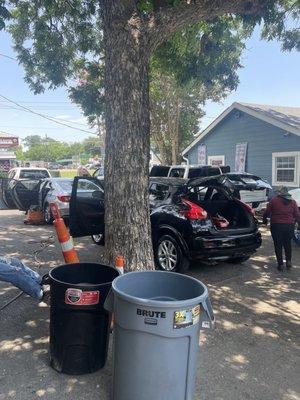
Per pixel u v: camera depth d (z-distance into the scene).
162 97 20.59
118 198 4.87
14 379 3.40
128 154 4.82
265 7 6.20
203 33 8.34
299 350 4.11
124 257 4.86
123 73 4.77
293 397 3.29
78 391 3.25
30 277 4.27
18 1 9.14
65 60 10.00
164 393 2.77
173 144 22.20
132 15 4.74
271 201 7.09
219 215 7.20
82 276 3.87
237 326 4.67
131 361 2.79
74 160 92.56
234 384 3.45
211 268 7.19
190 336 2.77
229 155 17.92
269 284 6.28
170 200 6.80
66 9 8.83
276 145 15.30
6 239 9.55
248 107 16.25
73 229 7.18
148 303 2.67
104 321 3.46
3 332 4.29
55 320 3.44
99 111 10.99
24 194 12.49
